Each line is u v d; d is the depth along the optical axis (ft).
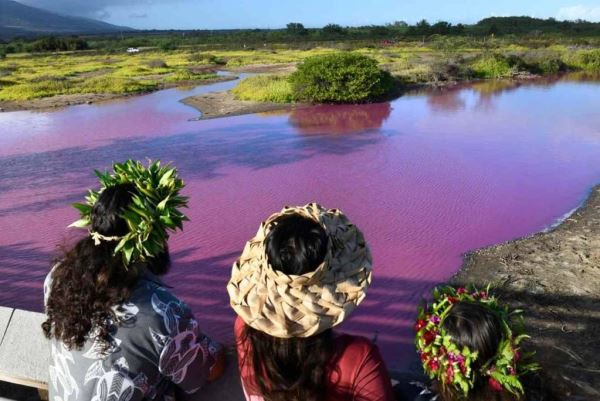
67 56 197.16
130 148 40.65
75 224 6.05
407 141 39.60
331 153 36.40
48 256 20.77
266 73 109.60
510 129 43.06
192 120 53.47
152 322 5.24
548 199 25.40
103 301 5.15
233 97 69.00
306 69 62.85
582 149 35.37
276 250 4.06
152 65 125.18
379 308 15.81
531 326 14.49
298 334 4.00
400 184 28.53
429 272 18.06
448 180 28.96
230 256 20.01
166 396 5.83
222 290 17.53
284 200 26.53
